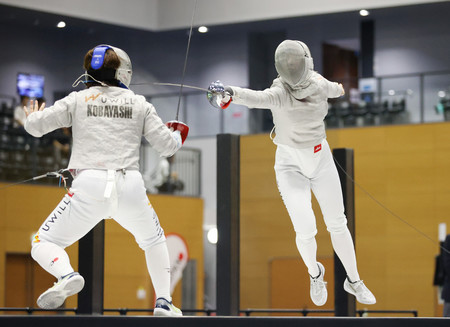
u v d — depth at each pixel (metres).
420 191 27.70
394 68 31.09
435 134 27.50
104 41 32.06
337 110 28.91
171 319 6.48
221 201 9.50
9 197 26.59
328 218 8.70
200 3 30.77
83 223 7.12
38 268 27.25
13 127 27.06
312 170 8.42
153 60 32.81
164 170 30.89
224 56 32.81
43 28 31.31
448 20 30.33
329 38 31.75
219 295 9.41
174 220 30.30
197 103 30.27
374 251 28.22
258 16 29.94
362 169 28.41
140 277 28.66
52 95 31.25
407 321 6.78
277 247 29.62
